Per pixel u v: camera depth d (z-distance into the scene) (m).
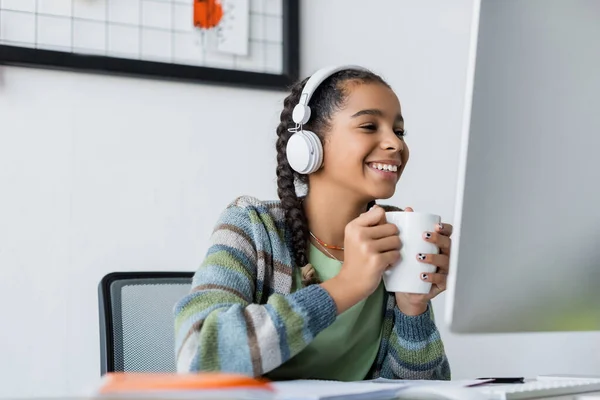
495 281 0.75
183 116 1.95
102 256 1.85
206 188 1.96
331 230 1.20
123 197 1.88
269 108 2.04
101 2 1.86
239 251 1.10
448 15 2.25
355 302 0.96
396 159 1.16
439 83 2.23
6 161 1.78
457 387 0.72
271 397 0.62
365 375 1.20
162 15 1.92
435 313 2.14
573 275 0.78
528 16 0.72
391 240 0.96
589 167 0.76
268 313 0.90
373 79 1.20
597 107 0.76
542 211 0.75
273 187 2.03
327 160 1.18
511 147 0.73
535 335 2.24
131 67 1.87
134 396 0.53
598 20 0.76
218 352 0.86
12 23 1.78
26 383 1.77
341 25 2.12
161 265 1.90
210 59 1.96
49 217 1.81
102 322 1.33
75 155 1.84
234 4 1.99
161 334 1.37
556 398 0.74
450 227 0.99
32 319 1.78
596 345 2.30
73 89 1.85
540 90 0.74
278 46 2.03
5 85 1.79
